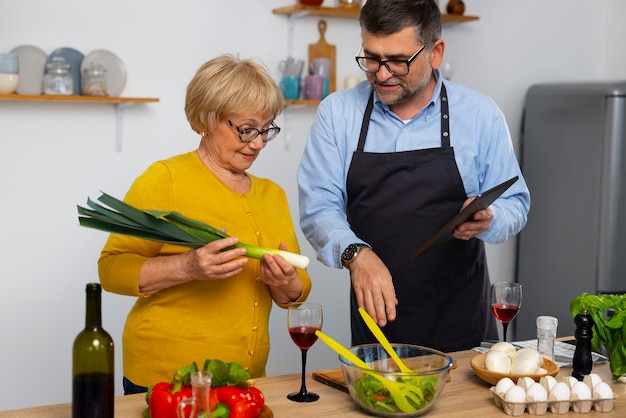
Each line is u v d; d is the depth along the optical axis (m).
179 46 3.58
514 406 1.71
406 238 2.50
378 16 2.21
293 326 1.77
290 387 1.90
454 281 2.56
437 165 2.47
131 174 3.54
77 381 1.48
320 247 2.36
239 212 2.04
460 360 2.14
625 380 1.96
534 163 4.33
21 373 3.39
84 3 3.35
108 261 1.98
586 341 1.95
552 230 4.26
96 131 3.44
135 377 1.99
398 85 2.30
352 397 1.75
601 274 4.06
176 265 1.87
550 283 4.29
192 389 1.41
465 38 4.25
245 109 1.95
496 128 2.51
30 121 3.29
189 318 1.97
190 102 2.00
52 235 3.40
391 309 2.08
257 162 3.81
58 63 3.21
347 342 4.14
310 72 3.86
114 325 3.57
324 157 2.52
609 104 3.99
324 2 3.92
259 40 3.76
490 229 2.39
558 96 4.19
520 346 2.23
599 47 4.65
